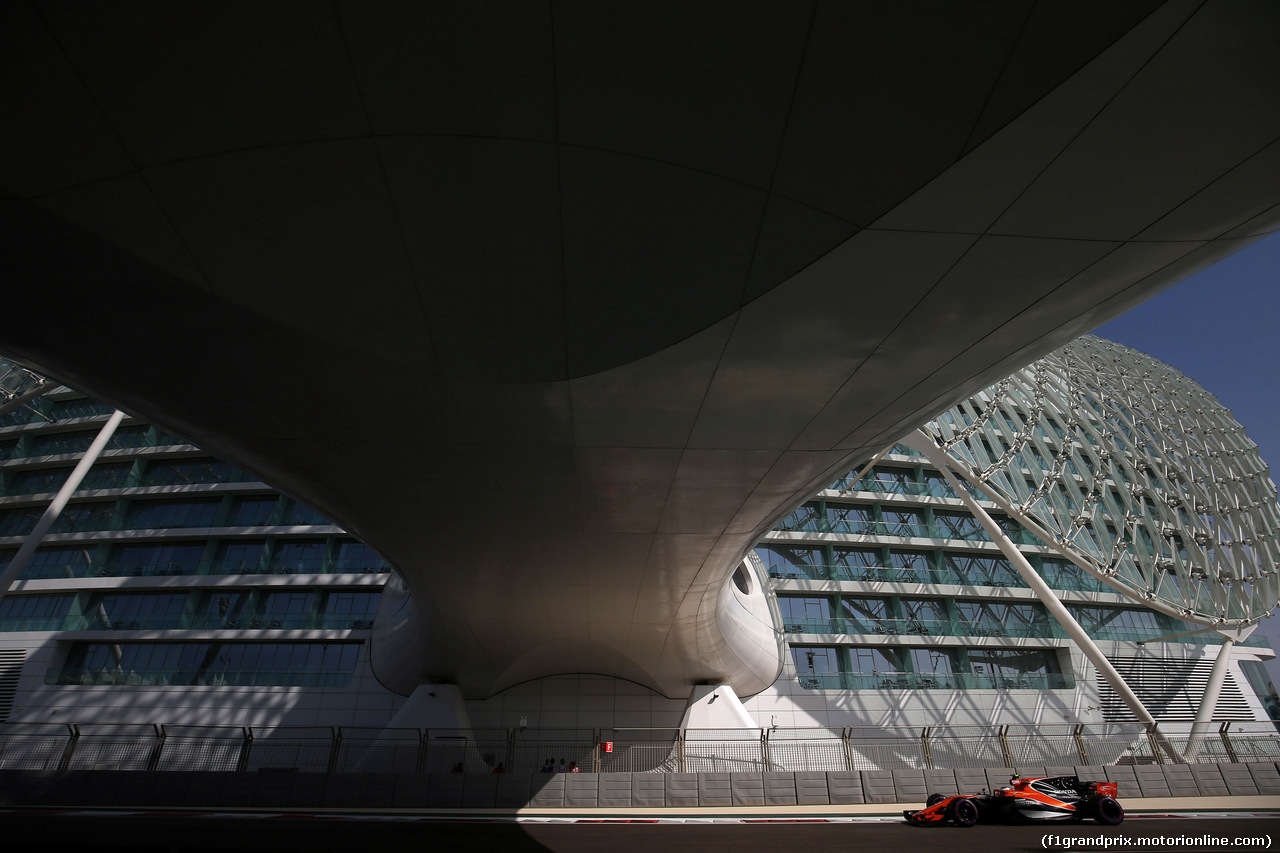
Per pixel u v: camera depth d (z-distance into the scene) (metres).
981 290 8.27
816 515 39.47
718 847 9.09
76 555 37.75
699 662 25.83
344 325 8.79
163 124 6.07
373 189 6.81
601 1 5.14
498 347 9.20
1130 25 5.11
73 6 5.13
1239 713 36.69
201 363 9.88
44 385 31.92
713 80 5.73
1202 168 6.55
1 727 30.95
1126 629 39.16
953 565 39.22
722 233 7.32
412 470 13.03
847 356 9.59
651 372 9.79
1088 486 30.55
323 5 5.19
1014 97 5.73
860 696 33.44
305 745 29.34
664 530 15.86
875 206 6.89
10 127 6.07
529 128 6.20
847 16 5.19
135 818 13.61
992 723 33.50
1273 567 30.72
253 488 38.22
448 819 14.45
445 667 25.73
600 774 18.09
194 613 34.94
